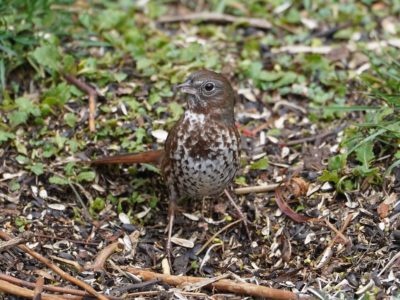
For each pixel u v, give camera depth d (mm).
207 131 7992
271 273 7953
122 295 7445
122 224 8523
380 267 7668
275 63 10344
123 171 9023
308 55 10234
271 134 9453
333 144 9203
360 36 10805
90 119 9312
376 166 8609
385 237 7957
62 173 8812
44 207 8531
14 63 9688
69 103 9492
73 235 8305
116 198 8789
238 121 9664
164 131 9250
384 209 8188
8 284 7203
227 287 7523
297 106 9812
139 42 10414
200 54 10336
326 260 7910
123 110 9422
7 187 8633
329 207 8438
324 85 10016
